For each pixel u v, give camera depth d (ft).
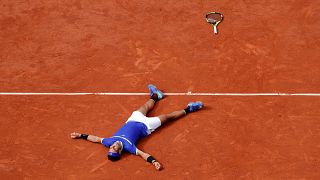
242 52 161.27
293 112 140.56
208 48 163.02
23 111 142.51
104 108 142.72
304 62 157.69
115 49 163.32
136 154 127.65
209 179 122.83
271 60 158.30
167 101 144.87
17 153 130.11
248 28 171.01
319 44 164.35
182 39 166.81
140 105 143.74
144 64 157.28
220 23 173.06
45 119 139.74
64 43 166.40
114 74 153.99
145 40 166.81
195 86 149.38
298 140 132.57
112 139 128.88
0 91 148.97
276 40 165.99
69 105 144.05
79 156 128.98
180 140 132.87
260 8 179.83
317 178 122.93
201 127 136.36
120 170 125.08
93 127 136.98
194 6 181.16
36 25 173.99
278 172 124.36
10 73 155.43
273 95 146.20
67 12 179.32
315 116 139.33
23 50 163.94
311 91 147.43
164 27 172.04
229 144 131.54
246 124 136.98
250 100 144.56
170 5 181.78
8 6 182.50
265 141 132.26
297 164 126.41
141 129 132.67
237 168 125.49
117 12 179.11
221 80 151.33
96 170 125.29
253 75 152.87
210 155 128.77
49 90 149.28
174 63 157.38
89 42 166.40
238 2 182.50
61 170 125.49
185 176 123.44
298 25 172.04
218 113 140.46
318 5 180.86
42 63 159.02
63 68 156.97
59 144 132.36
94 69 156.15
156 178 123.13
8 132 135.95
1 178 123.54
